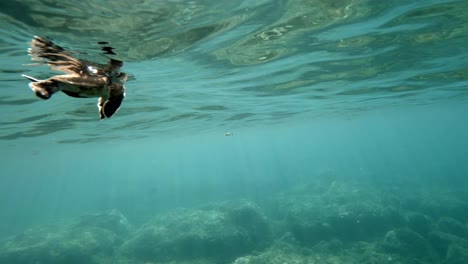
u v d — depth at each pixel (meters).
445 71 18.30
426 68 17.08
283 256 20.28
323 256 21.05
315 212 27.62
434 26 10.52
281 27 9.39
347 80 18.19
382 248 21.12
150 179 82.50
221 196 52.44
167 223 27.81
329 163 98.94
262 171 86.25
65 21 6.77
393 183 46.50
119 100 2.51
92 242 25.73
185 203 50.94
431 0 8.51
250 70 13.65
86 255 24.22
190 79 13.63
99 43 8.05
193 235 24.66
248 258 19.42
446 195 36.50
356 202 28.64
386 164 84.19
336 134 137.12
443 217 25.70
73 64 3.46
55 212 61.66
